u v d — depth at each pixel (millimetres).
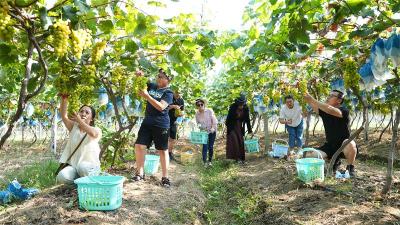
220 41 4090
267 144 10562
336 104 5926
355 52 4215
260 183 6609
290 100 8617
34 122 13977
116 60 4082
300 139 8859
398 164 8391
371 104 11328
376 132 13867
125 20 2883
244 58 5047
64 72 2902
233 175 7684
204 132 9055
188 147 10750
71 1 2162
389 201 4828
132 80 5367
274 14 2752
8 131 1919
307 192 5422
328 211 4535
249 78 8156
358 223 4125
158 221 4465
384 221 4121
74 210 4320
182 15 3611
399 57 3084
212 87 14758
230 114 9172
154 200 5082
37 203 4520
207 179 7605
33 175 6625
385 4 3158
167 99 5594
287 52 3820
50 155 10336
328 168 5938
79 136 5191
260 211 5219
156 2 2883
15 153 10984
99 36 3072
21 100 1937
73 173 5094
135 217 4395
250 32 4137
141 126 5887
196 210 5289
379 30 3191
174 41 3283
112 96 5180
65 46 1959
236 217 5230
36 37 2035
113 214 4336
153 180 6160
